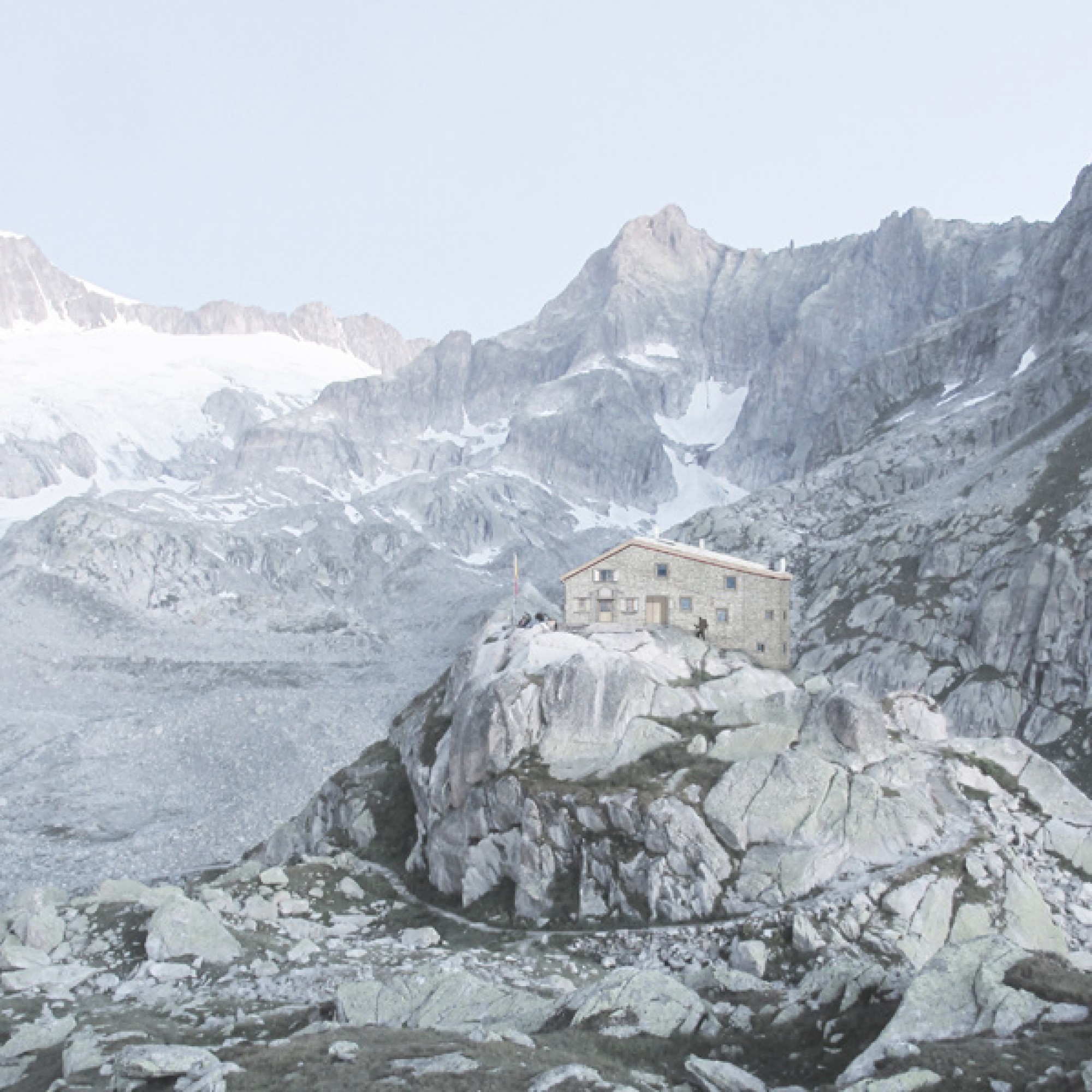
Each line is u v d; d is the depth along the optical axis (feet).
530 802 170.60
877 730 166.61
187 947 150.10
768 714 177.99
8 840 372.58
